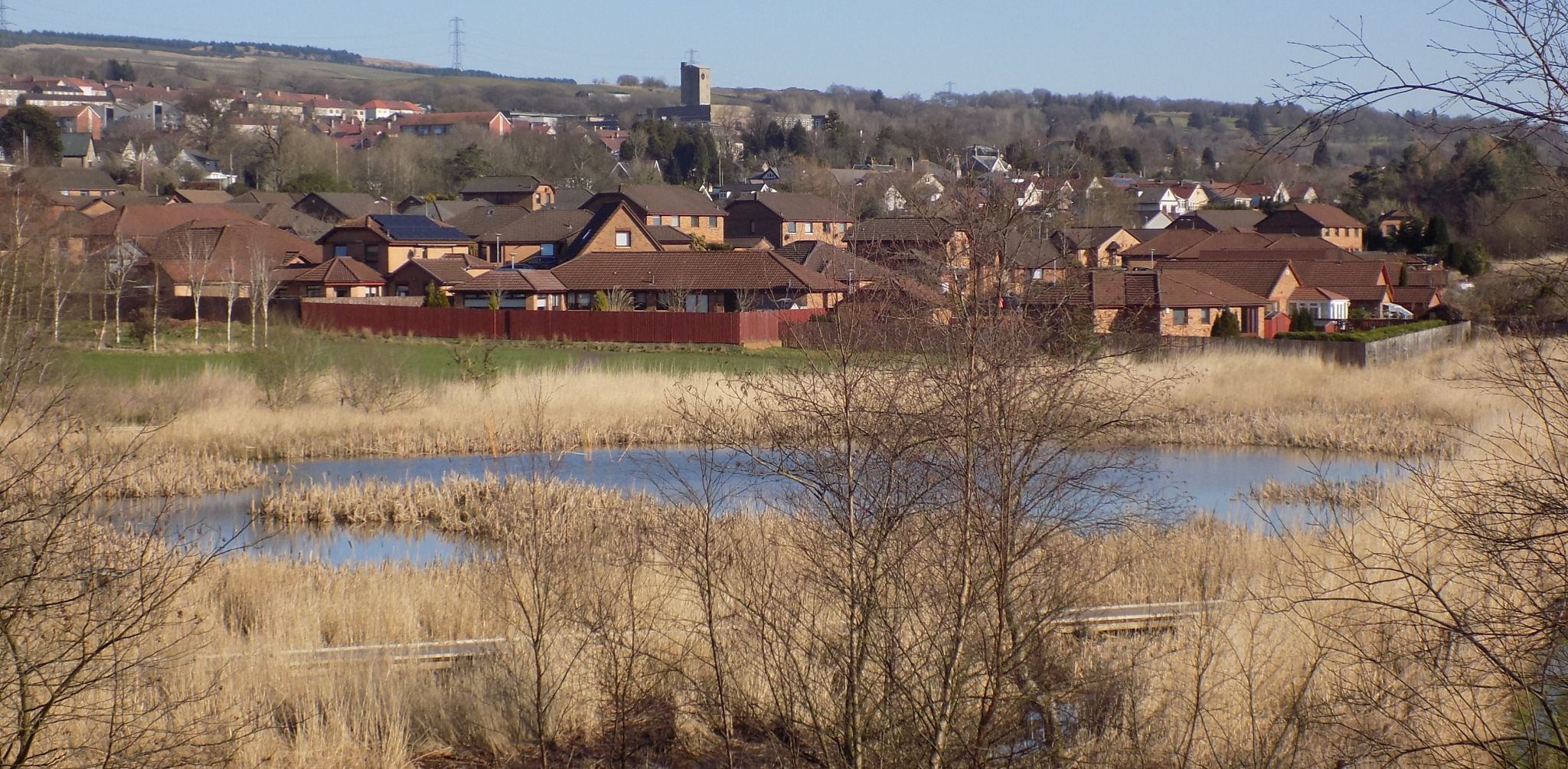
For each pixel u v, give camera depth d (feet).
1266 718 29.04
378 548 59.67
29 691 23.93
